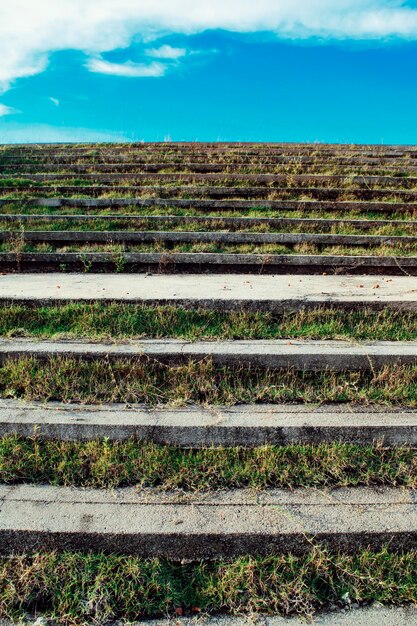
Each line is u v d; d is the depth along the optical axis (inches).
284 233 335.0
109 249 306.7
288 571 115.5
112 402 164.6
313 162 522.6
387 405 163.3
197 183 448.8
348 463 142.2
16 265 293.6
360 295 230.1
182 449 148.9
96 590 110.0
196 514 124.3
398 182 452.4
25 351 183.2
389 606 109.7
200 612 107.9
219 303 219.1
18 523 120.1
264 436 149.2
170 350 183.5
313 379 180.7
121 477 136.4
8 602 108.2
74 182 452.8
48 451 145.9
